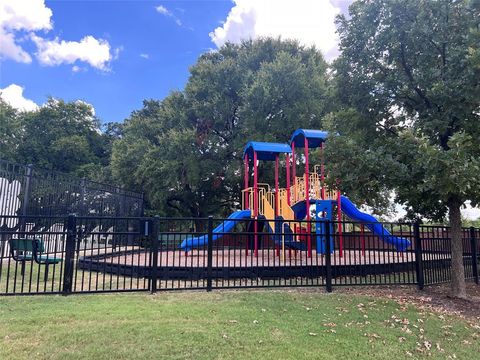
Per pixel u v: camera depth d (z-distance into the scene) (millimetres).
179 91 23500
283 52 19688
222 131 22703
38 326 4637
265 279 8492
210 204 25062
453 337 5020
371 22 7414
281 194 13727
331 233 8461
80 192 14570
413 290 7883
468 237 9719
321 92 19734
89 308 5508
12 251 7863
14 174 10961
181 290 7062
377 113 7863
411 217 8852
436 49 7086
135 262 9836
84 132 37062
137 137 24828
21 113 35438
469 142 5656
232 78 21500
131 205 19109
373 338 4750
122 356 3836
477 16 6598
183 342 4234
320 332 4840
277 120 19609
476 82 6207
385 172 6707
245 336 4516
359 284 7848
